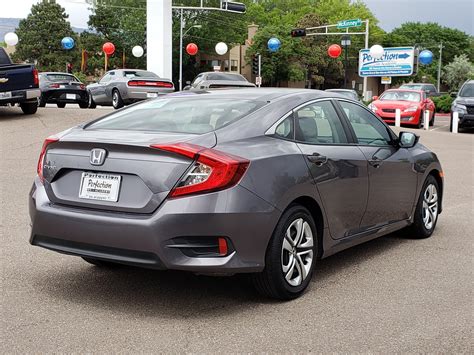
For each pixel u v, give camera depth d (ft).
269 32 254.68
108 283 16.53
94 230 13.82
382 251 20.57
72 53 270.26
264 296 15.37
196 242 13.44
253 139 14.93
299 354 12.12
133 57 266.77
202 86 79.41
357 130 18.71
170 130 15.05
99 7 270.87
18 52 274.57
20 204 26.48
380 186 18.86
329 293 15.97
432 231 22.81
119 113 17.25
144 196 13.60
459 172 41.22
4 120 56.54
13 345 12.36
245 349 12.33
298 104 16.75
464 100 78.38
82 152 14.58
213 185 13.39
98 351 12.13
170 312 14.39
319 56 265.95
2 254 19.08
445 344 12.71
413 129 81.71
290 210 14.99
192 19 268.41
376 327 13.60
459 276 17.66
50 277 16.96
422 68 386.93
